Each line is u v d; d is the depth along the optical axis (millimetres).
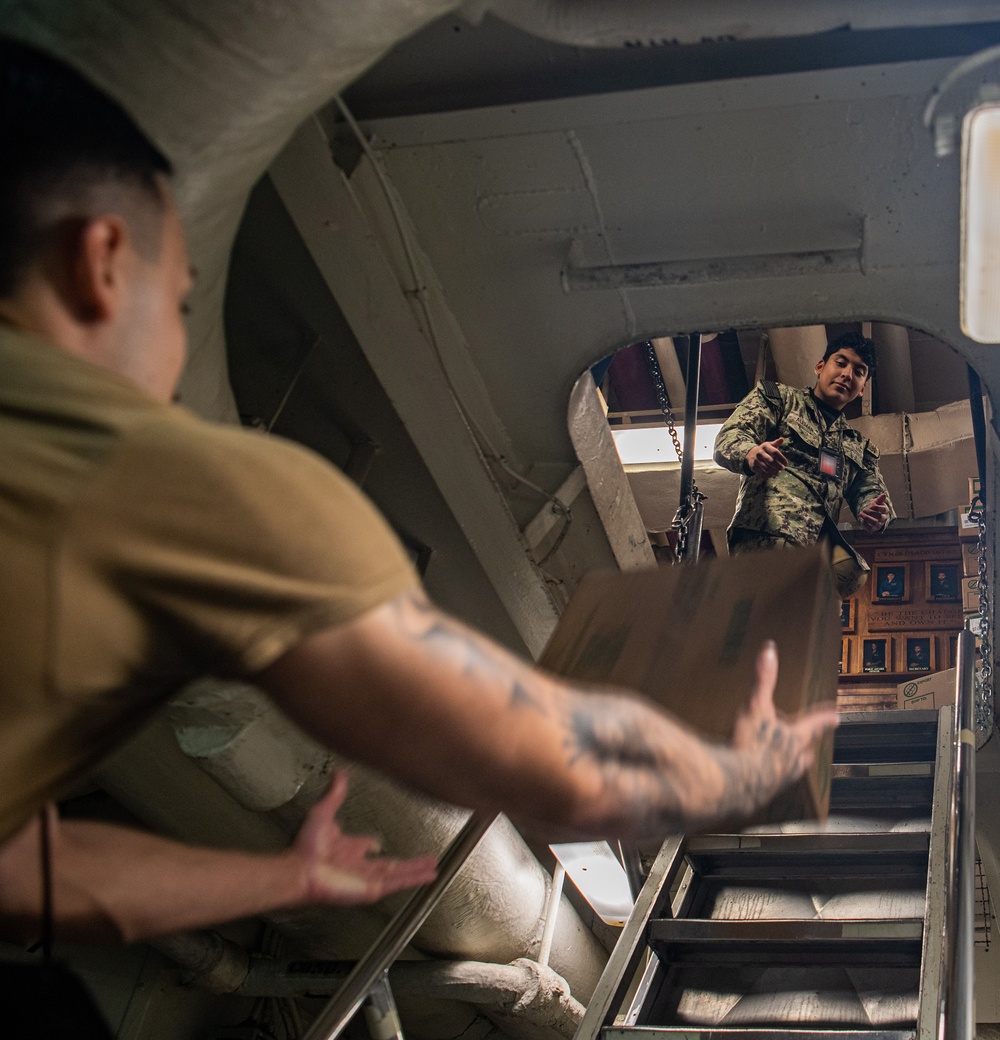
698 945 3344
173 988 4078
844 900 3553
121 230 970
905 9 2650
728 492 7086
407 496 3594
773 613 1555
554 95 3080
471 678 909
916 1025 2799
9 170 940
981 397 4188
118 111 1017
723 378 7387
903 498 7520
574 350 3713
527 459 4098
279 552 854
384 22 1931
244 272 3023
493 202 3326
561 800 951
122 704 888
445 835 3689
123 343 973
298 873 1286
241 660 857
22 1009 906
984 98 2406
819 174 3148
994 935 4996
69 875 1171
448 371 3705
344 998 2529
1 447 823
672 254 3410
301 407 3381
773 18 2686
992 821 5094
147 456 841
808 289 3467
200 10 1745
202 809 3459
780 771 1158
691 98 2996
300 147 2850
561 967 4578
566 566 4516
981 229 2523
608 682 1581
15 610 805
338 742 915
